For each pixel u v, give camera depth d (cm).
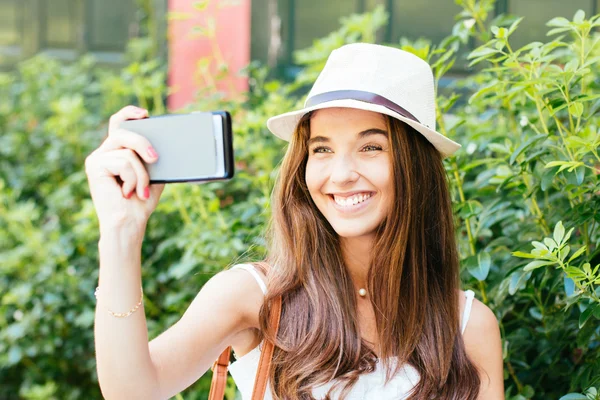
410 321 183
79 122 404
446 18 378
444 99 244
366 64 177
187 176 153
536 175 213
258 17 404
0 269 379
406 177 178
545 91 201
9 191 398
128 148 154
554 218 221
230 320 178
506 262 222
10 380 401
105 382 154
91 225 342
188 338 171
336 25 404
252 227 288
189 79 411
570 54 256
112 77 415
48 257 363
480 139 240
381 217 180
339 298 183
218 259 287
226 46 404
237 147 300
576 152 195
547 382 235
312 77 309
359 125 175
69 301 360
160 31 437
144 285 333
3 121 443
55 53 500
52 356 380
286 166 188
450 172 229
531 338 233
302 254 185
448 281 190
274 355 180
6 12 516
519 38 359
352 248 189
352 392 179
